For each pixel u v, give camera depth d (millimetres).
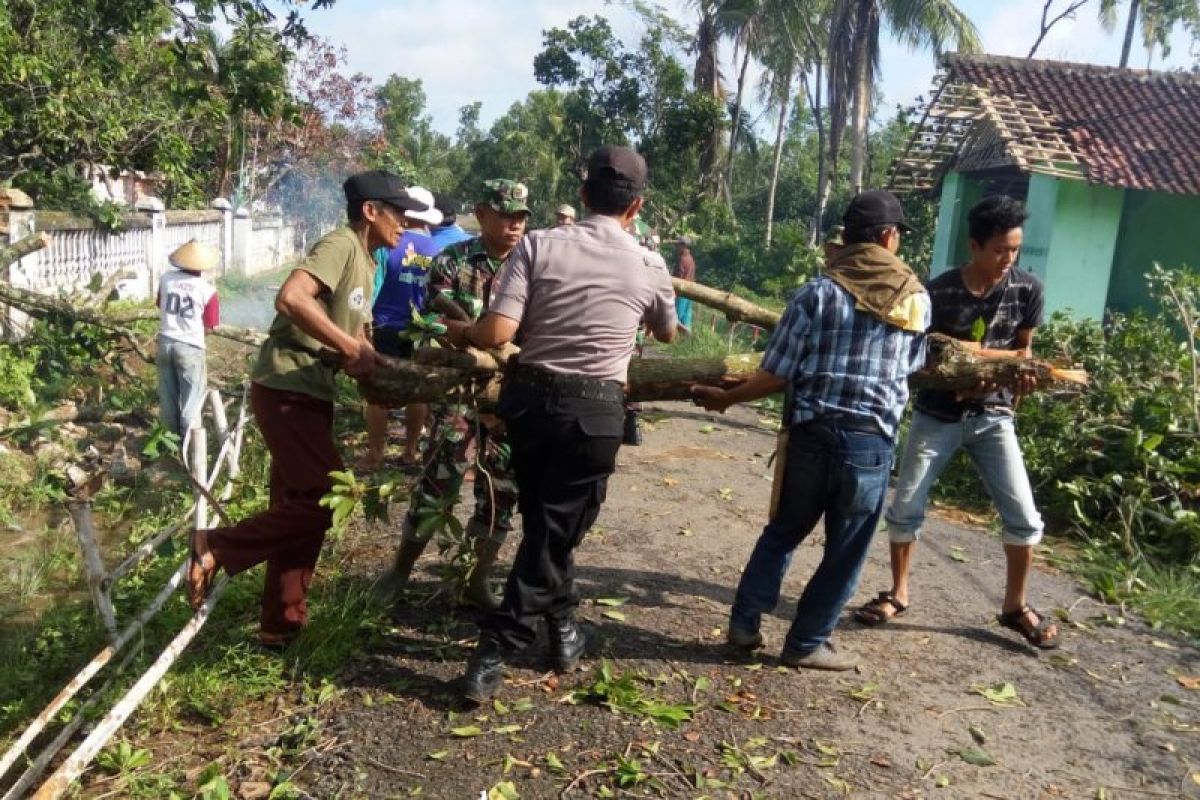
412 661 3865
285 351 3713
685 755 3268
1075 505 6402
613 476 6773
